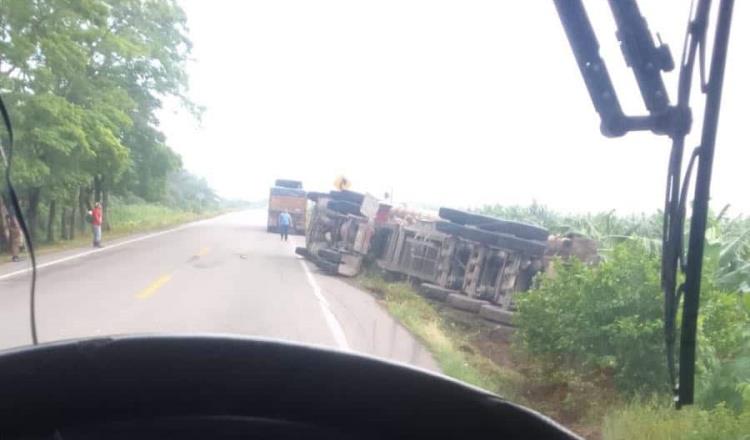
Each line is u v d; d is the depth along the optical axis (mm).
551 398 10180
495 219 18141
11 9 26359
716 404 8047
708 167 2887
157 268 25438
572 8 3178
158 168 46438
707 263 10984
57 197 33938
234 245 39031
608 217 21625
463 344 14172
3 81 27000
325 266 25297
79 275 22844
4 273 23312
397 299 18500
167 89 45125
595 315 9859
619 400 9273
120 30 41719
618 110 3121
